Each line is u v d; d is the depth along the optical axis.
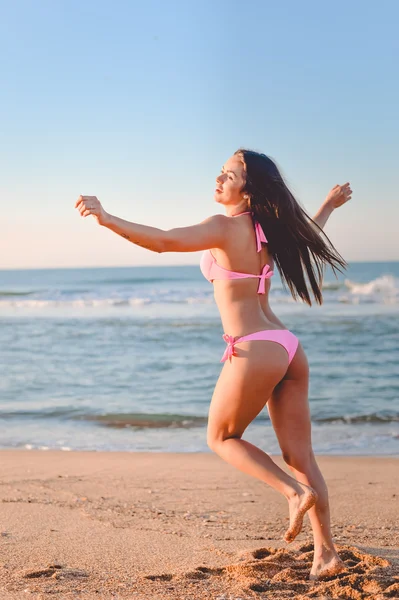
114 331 22.06
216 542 4.18
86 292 38.94
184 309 29.19
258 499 5.57
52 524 4.61
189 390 12.53
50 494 5.70
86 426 9.70
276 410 3.38
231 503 5.42
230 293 3.27
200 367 15.09
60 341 20.09
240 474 6.65
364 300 29.11
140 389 12.68
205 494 5.75
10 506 5.20
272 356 3.16
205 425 9.70
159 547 4.03
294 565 3.53
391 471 6.84
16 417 10.34
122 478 6.44
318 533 3.38
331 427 9.44
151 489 5.93
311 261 3.53
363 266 57.97
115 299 33.19
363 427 9.41
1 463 7.24
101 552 3.90
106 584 3.23
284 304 28.31
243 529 4.57
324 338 19.34
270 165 3.42
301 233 3.43
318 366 15.09
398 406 10.79
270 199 3.37
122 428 9.55
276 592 3.08
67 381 13.63
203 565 3.56
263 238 3.32
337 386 12.70
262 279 3.31
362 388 12.45
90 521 4.73
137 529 4.52
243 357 3.16
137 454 7.81
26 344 19.58
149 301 32.16
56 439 8.84
